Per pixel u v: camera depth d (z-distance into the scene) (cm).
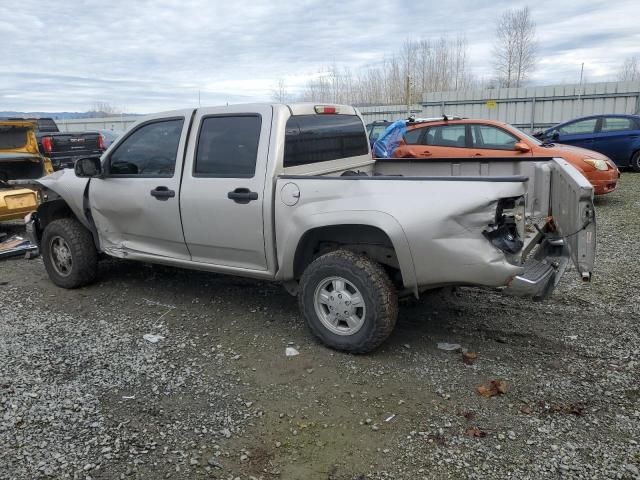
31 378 376
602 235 755
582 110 1917
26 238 795
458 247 352
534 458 282
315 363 394
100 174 525
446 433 306
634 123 1348
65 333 456
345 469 279
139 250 520
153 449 298
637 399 334
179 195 467
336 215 386
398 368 383
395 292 393
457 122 1000
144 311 505
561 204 412
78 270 557
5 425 320
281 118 423
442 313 479
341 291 397
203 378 375
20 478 275
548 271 384
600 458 281
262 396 351
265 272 440
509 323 455
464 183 351
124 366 394
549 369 375
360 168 534
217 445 301
